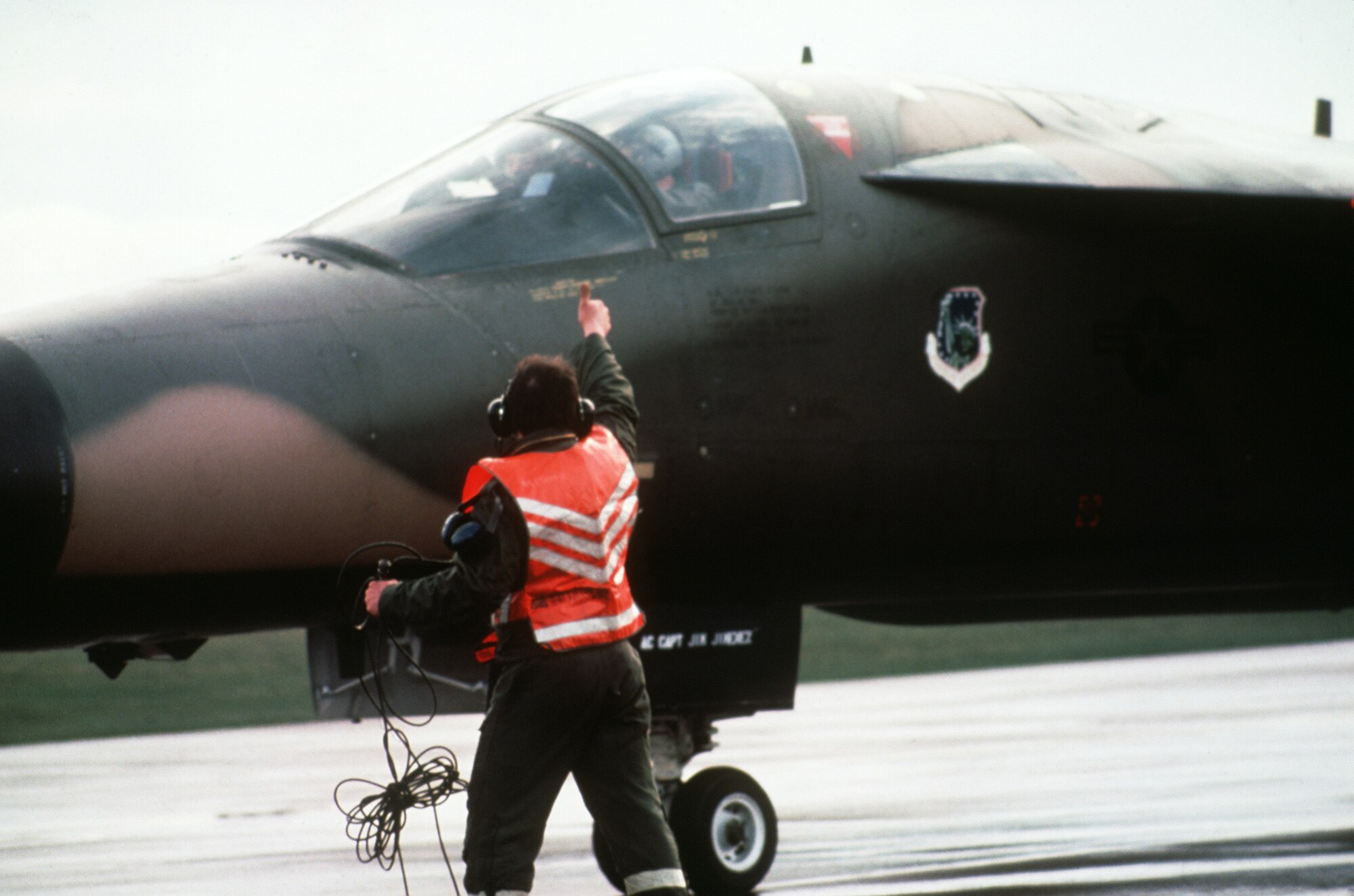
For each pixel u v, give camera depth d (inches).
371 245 913.5
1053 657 4114.2
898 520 967.0
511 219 930.1
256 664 3865.7
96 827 1549.0
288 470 805.9
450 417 849.5
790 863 1211.2
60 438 759.7
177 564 786.2
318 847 1387.8
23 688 3479.3
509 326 880.3
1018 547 1008.9
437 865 1273.4
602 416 743.1
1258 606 1285.7
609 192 944.9
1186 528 1043.9
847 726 2498.8
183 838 1459.2
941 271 976.3
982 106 1079.0
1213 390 1043.3
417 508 843.4
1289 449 1063.0
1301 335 1066.1
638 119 987.3
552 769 681.0
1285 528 1073.5
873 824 1438.2
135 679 3629.4
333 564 828.6
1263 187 1005.8
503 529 663.8
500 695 683.4
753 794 1045.8
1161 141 1106.1
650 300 911.0
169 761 2244.1
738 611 978.1
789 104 1011.9
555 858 1288.1
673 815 1016.2
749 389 923.4
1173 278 1037.2
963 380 975.0
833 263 953.5
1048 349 997.8
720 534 932.0
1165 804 1535.4
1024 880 1103.0
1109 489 1013.8
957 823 1428.4
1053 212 1010.7
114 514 766.5
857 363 950.4
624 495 703.7
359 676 909.8
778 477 930.7
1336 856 1206.3
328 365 832.9
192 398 793.6
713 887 1021.8
